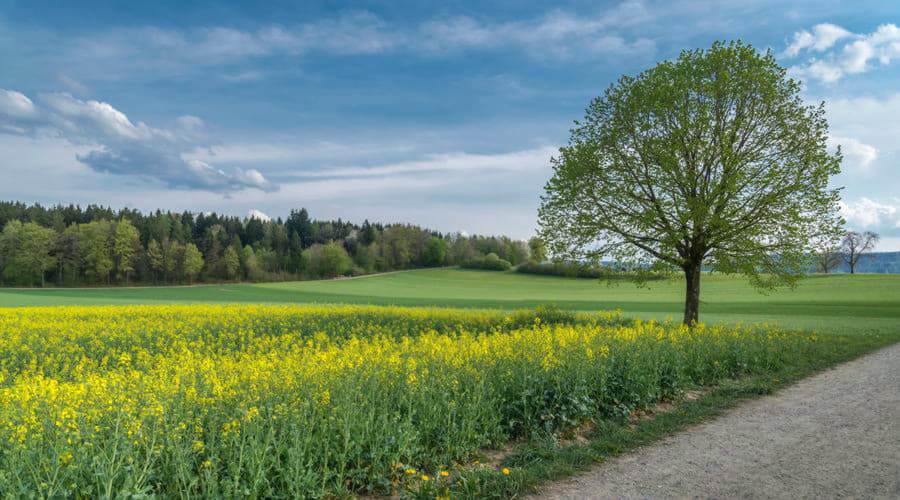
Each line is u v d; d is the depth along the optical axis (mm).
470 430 7707
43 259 89500
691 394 11984
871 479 6844
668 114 22500
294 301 56375
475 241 144875
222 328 20797
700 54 22859
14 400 7227
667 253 22406
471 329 22203
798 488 6578
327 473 6094
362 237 143750
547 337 13492
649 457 7824
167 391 7723
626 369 10859
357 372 9031
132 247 98500
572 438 8656
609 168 23406
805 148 21516
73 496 5273
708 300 52625
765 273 23344
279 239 127625
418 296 65875
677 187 22438
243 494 5469
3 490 4922
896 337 24797
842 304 47531
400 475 6707
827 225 21594
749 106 22141
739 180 21203
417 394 8320
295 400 7574
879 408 10672
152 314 26094
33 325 20234
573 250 24734
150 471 5512
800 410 10609
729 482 6789
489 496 6230
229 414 7266
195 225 125688
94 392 7773
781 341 18094
